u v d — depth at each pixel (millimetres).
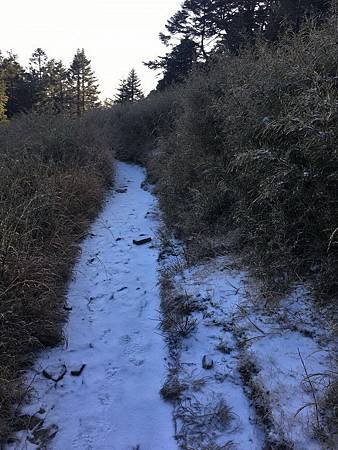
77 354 3766
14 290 3820
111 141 13422
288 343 3270
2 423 2883
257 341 3371
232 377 3199
